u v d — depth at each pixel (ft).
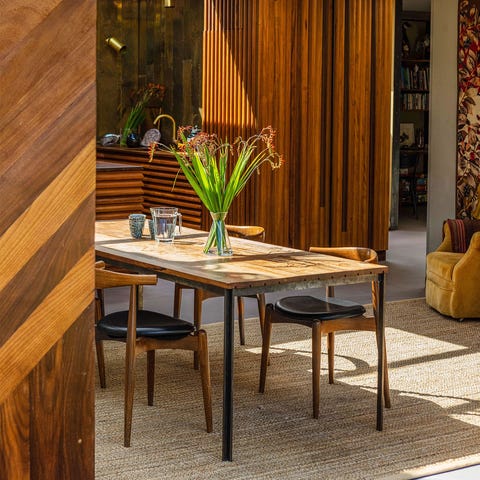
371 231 33.73
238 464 14.07
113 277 14.39
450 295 24.00
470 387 18.37
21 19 6.84
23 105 6.91
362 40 32.76
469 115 28.48
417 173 51.29
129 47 42.06
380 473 13.82
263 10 30.53
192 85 39.17
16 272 6.97
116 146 38.32
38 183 7.03
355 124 32.86
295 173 31.83
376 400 17.35
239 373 18.94
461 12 28.43
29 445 7.15
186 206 33.09
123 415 16.24
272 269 15.38
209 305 25.84
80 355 7.35
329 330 16.38
